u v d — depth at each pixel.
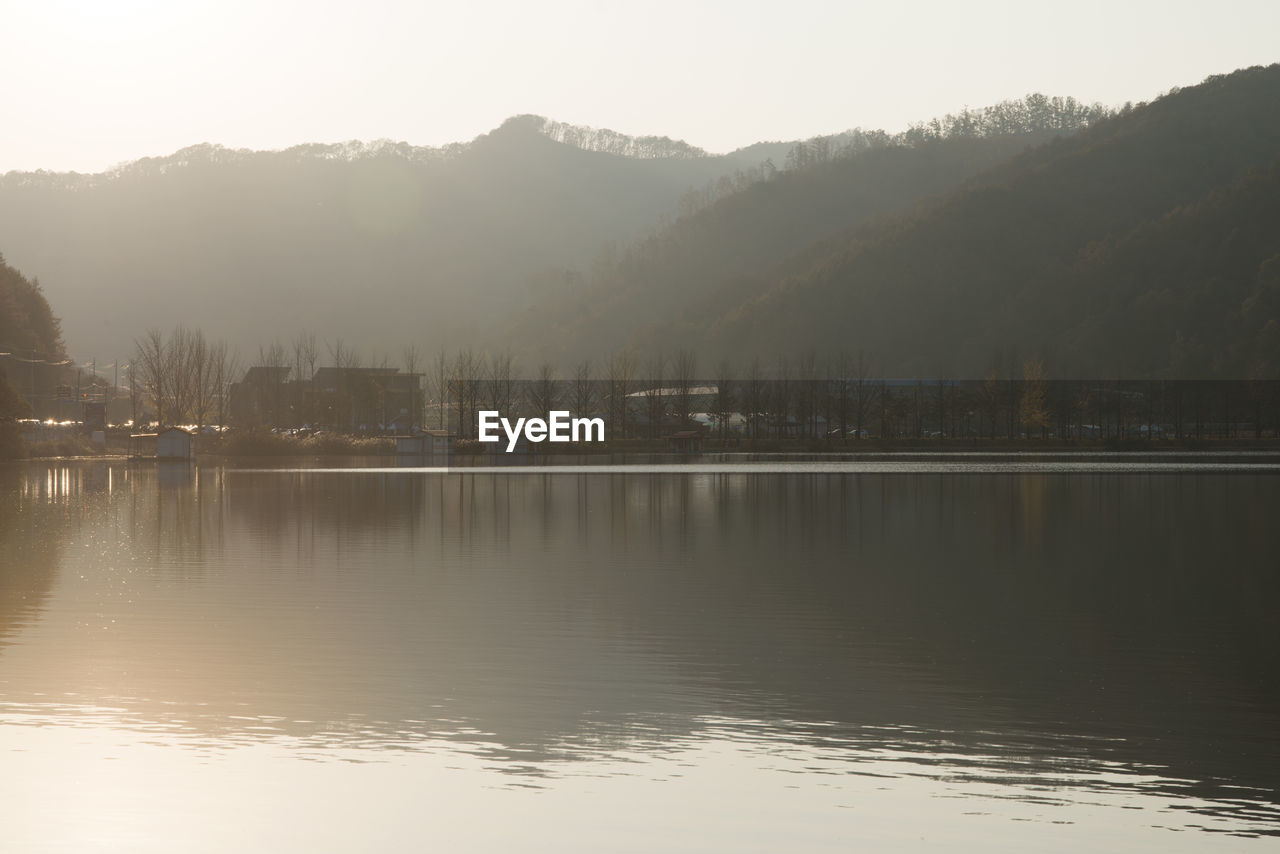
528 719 14.62
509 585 25.00
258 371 152.25
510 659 17.86
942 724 14.52
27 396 136.25
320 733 13.94
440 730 14.10
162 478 65.25
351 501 47.91
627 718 14.70
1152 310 191.12
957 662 17.84
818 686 16.34
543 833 11.01
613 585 25.08
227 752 13.19
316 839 10.83
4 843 10.65
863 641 19.31
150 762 12.80
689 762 13.01
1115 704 15.48
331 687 16.02
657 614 21.64
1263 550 31.38
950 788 12.23
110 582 25.16
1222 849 10.74
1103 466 75.81
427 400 170.88
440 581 25.52
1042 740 13.88
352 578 25.92
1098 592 24.38
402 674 16.80
